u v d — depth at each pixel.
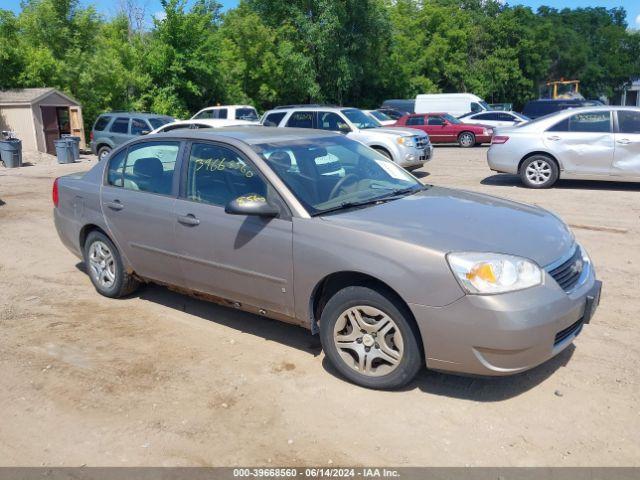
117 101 28.14
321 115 15.00
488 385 3.95
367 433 3.45
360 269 3.73
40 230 9.04
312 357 4.44
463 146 24.67
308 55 36.53
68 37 28.44
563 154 11.27
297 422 3.58
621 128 10.93
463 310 3.45
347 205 4.29
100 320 5.25
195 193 4.75
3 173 17.31
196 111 31.95
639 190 11.16
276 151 4.57
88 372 4.28
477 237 3.74
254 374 4.19
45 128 22.95
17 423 3.66
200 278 4.76
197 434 3.49
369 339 3.85
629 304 5.32
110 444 3.43
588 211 9.34
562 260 3.78
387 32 37.47
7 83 24.86
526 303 3.43
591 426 3.46
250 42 35.25
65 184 6.04
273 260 4.19
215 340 4.79
